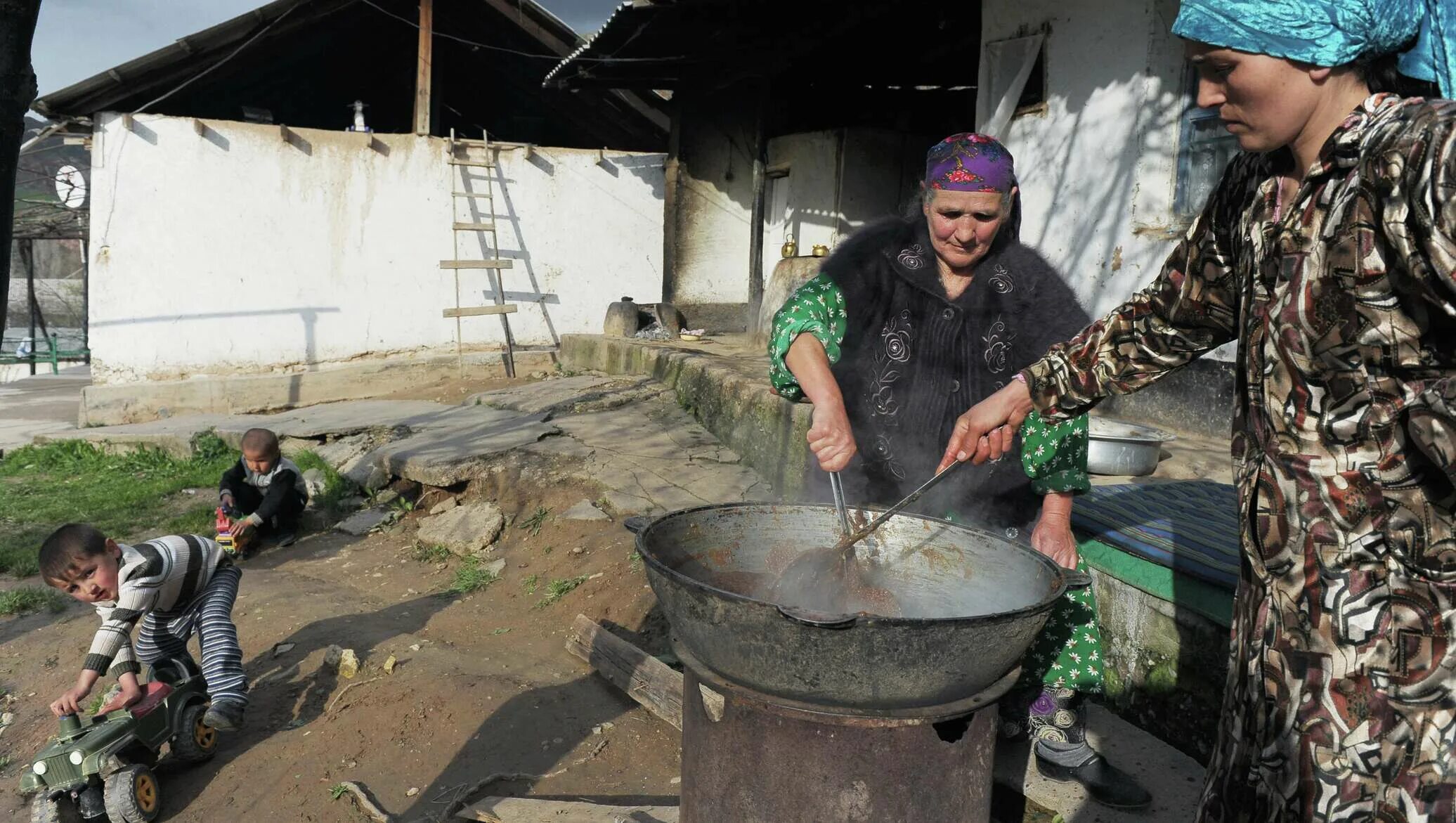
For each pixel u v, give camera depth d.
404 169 11.59
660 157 12.80
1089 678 2.44
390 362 11.70
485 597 5.08
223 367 11.00
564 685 3.90
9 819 3.32
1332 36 1.20
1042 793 2.47
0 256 1.66
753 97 12.30
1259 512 1.34
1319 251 1.23
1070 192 6.55
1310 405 1.27
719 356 8.80
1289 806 1.31
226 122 10.75
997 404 1.88
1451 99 1.19
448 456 6.88
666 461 6.55
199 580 3.66
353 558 5.99
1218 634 2.64
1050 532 2.37
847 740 1.79
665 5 8.54
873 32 9.80
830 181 11.01
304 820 3.14
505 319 12.18
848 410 2.49
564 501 5.95
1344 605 1.25
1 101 1.61
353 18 11.84
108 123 10.41
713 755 1.93
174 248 10.70
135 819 3.16
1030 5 6.91
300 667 4.29
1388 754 1.23
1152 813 2.37
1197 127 5.51
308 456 7.98
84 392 10.46
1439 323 1.15
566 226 12.49
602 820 2.80
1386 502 1.22
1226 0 1.23
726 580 2.25
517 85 13.27
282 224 11.09
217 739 3.70
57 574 3.34
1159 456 4.36
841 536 2.35
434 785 3.25
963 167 2.15
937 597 2.29
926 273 2.35
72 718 3.26
